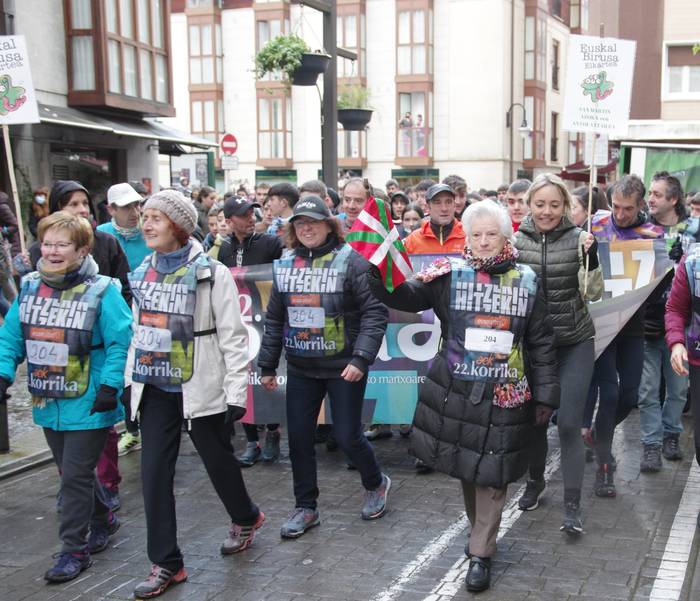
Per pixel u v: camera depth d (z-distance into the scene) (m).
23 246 6.06
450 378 4.21
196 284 4.24
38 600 4.21
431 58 34.84
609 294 6.35
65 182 5.61
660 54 21.91
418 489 5.73
